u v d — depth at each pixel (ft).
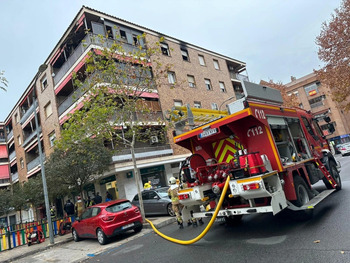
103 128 36.55
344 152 85.51
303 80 144.87
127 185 61.05
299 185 19.80
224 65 99.40
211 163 21.79
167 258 17.71
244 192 17.10
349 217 18.03
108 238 28.58
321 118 31.40
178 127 23.09
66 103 67.31
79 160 43.65
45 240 40.60
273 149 18.66
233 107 18.99
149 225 32.09
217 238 19.76
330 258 12.37
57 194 54.85
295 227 18.48
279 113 21.90
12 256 32.63
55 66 76.74
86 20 63.46
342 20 52.06
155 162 64.64
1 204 62.80
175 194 26.94
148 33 75.10
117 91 38.11
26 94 93.40
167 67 41.68
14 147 119.34
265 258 13.92
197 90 82.99
